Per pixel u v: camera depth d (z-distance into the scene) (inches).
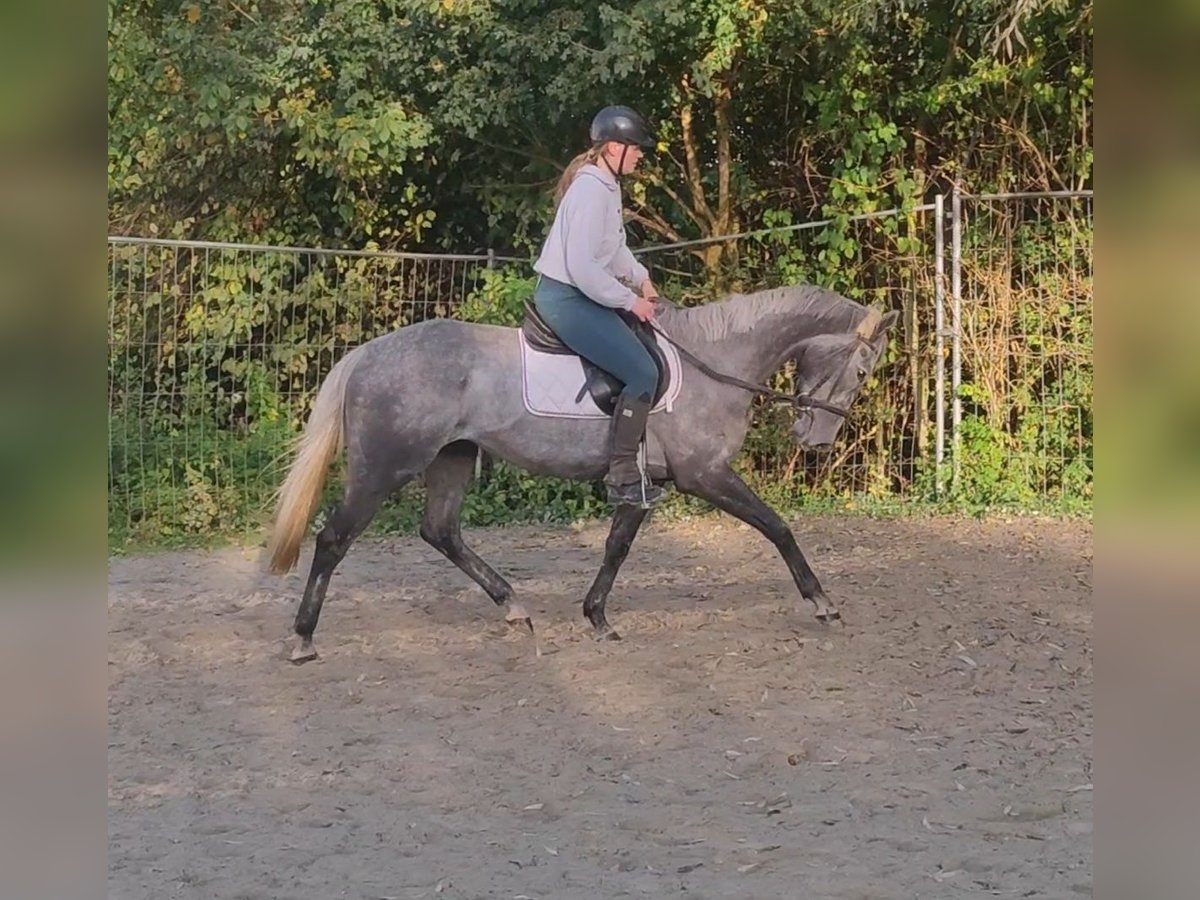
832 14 390.0
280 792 171.5
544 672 224.1
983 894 135.9
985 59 402.6
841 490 411.5
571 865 146.1
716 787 170.4
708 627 251.4
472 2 395.5
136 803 167.8
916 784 169.9
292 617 269.6
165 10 427.8
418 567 324.8
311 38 411.8
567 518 391.9
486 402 225.0
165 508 371.6
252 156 440.8
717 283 414.6
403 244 459.8
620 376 222.2
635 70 388.5
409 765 180.9
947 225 402.0
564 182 225.3
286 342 389.7
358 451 225.9
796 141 444.1
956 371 391.5
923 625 250.1
